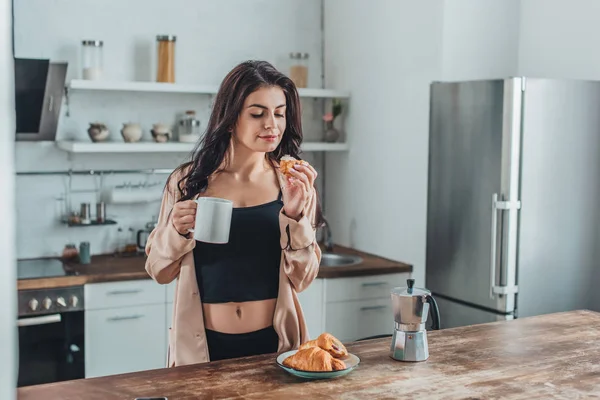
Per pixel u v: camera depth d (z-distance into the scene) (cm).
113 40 405
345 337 379
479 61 370
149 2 412
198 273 200
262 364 179
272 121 196
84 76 381
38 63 327
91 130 383
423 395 156
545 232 327
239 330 200
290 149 214
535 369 177
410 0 378
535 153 320
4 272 29
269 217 203
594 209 338
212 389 159
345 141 443
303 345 178
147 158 418
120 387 161
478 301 333
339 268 374
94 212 407
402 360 183
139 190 403
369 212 422
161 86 386
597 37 338
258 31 442
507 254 319
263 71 198
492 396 156
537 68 373
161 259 199
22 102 343
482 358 186
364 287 379
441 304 357
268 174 212
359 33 424
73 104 399
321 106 460
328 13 455
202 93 422
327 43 458
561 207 329
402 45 386
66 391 158
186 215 190
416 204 379
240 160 208
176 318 200
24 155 390
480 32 369
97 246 410
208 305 200
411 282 188
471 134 333
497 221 320
